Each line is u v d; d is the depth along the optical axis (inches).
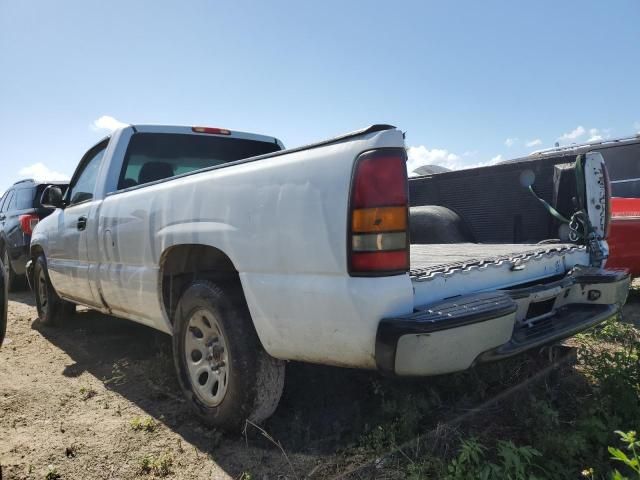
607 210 136.9
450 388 118.0
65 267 183.0
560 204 142.9
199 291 110.7
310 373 125.0
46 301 216.8
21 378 152.1
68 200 196.9
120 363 164.7
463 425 106.6
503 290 102.0
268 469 96.0
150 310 132.0
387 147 82.4
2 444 109.4
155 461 99.3
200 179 111.7
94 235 157.1
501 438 101.5
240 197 99.7
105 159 165.2
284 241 90.9
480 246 146.3
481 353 84.5
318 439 104.8
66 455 104.5
